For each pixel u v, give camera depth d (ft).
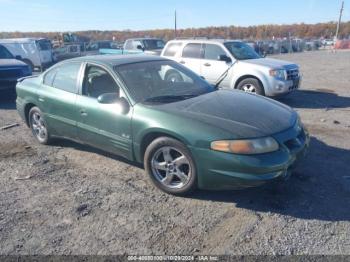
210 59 30.71
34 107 18.22
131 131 13.14
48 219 11.23
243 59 29.84
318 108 27.35
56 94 16.38
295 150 11.89
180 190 12.27
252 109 12.82
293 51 139.95
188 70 16.89
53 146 18.34
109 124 13.91
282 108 13.71
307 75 51.24
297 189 12.75
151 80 14.74
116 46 95.76
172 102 13.35
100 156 16.61
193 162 11.69
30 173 14.94
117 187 13.39
